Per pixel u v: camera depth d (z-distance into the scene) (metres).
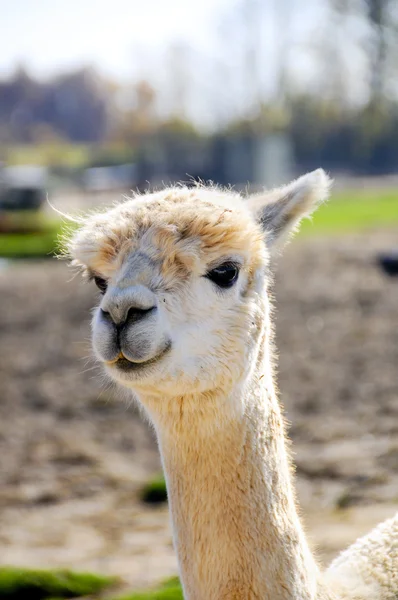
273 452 4.75
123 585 7.96
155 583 7.89
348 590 4.98
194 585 4.62
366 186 59.28
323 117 73.00
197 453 4.64
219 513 4.58
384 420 12.38
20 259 31.20
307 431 12.12
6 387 15.50
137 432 12.88
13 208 41.06
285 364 16.05
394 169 71.00
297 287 23.77
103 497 10.52
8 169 62.59
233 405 4.62
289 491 4.78
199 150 64.62
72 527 9.63
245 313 4.71
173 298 4.49
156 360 4.42
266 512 4.60
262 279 4.93
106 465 11.55
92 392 14.97
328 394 13.91
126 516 9.91
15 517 9.98
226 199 5.05
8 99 134.75
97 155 81.56
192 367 4.50
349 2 67.25
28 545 9.13
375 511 9.16
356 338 17.75
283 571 4.54
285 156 63.12
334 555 7.86
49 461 11.76
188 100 75.62
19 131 126.25
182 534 4.69
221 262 4.62
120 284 4.43
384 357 16.11
